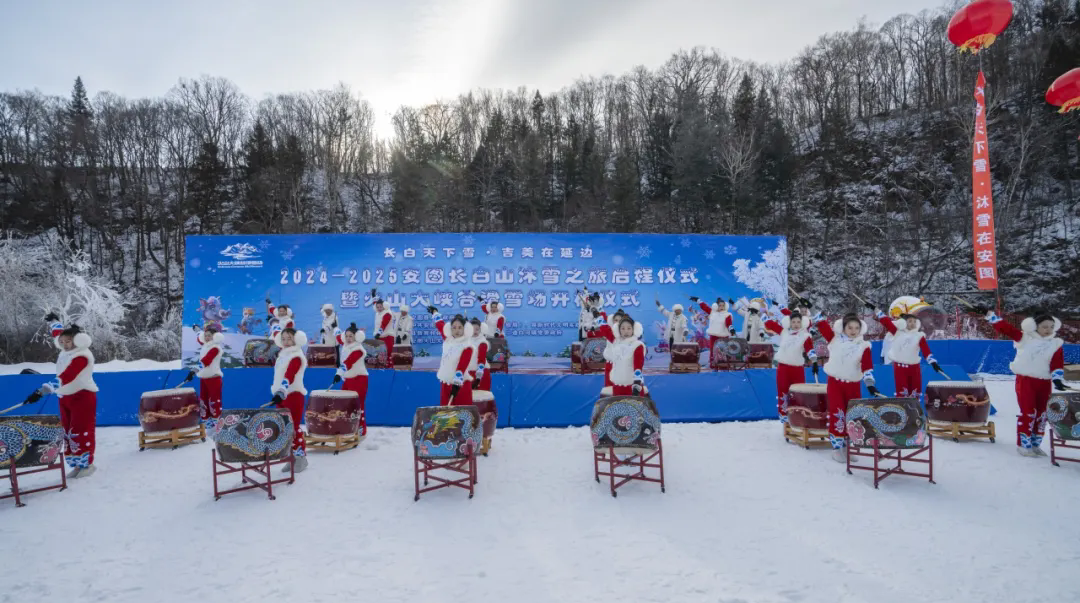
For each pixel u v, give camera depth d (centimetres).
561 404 866
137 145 3691
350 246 1482
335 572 385
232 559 408
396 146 3834
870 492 539
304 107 4184
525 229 3075
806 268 2852
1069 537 433
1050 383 650
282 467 630
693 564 393
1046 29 3200
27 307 2180
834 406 656
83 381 617
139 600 352
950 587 359
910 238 2794
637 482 573
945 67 3678
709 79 4500
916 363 785
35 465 540
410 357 1254
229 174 3612
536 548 421
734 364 1199
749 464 634
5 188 3362
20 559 412
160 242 3400
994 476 582
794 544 425
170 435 735
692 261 1520
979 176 1372
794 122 4219
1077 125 2897
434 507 510
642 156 3747
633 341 671
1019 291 2538
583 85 4597
